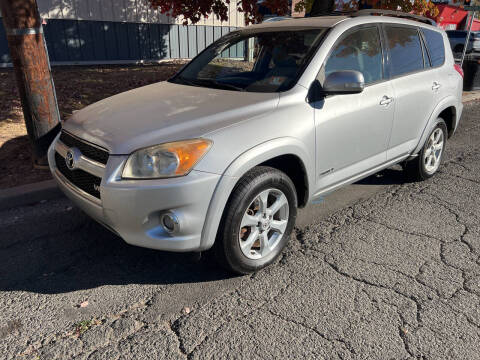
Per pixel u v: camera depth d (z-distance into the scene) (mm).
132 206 2639
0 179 4648
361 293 2977
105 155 2795
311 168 3330
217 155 2711
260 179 2918
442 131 5062
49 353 2430
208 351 2445
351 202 4496
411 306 2842
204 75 3984
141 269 3268
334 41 3588
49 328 2633
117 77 10695
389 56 4141
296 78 3340
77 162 2963
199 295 2957
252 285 3066
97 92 8883
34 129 4727
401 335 2578
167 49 14680
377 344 2508
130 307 2834
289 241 3682
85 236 3736
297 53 3549
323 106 3367
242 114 2992
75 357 2400
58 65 12562
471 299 2918
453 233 3838
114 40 13445
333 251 3520
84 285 3068
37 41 4473
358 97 3666
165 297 2938
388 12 4438
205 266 3297
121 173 2684
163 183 2596
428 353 2441
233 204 2822
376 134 3949
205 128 2803
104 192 2686
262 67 3686
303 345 2494
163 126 2836
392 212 4258
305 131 3191
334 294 2965
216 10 8508
